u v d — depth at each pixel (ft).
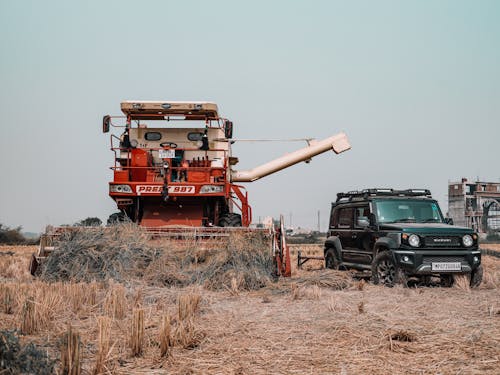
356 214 43.52
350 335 19.74
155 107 45.75
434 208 41.98
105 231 38.04
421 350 17.83
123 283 32.42
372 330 20.59
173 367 16.10
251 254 35.78
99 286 31.96
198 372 15.51
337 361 16.56
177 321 21.75
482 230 285.02
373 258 39.47
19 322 21.65
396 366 16.03
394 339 19.27
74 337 14.52
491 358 16.87
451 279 37.96
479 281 37.24
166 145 46.78
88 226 38.86
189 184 42.93
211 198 44.91
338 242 46.09
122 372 15.57
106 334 15.88
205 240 38.11
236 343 18.74
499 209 291.99
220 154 46.47
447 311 25.63
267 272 35.35
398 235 37.01
